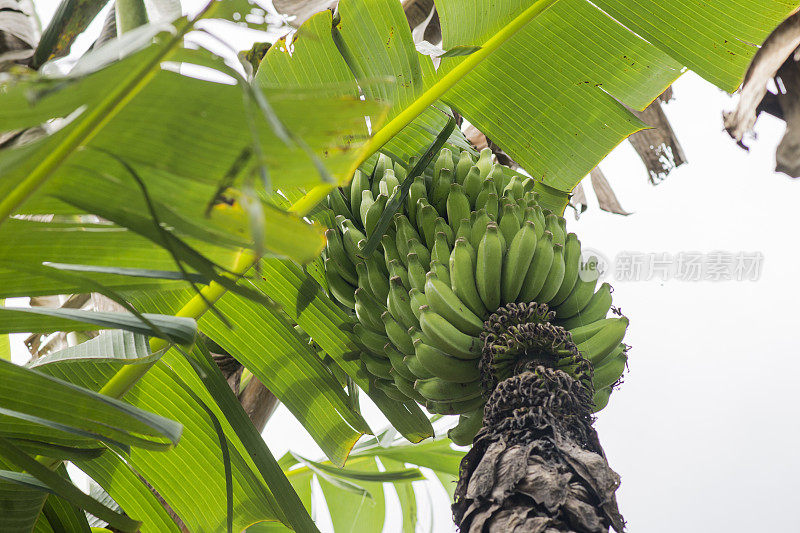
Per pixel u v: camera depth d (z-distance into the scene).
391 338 3.38
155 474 3.38
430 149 3.40
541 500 3.05
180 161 2.79
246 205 2.26
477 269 3.33
